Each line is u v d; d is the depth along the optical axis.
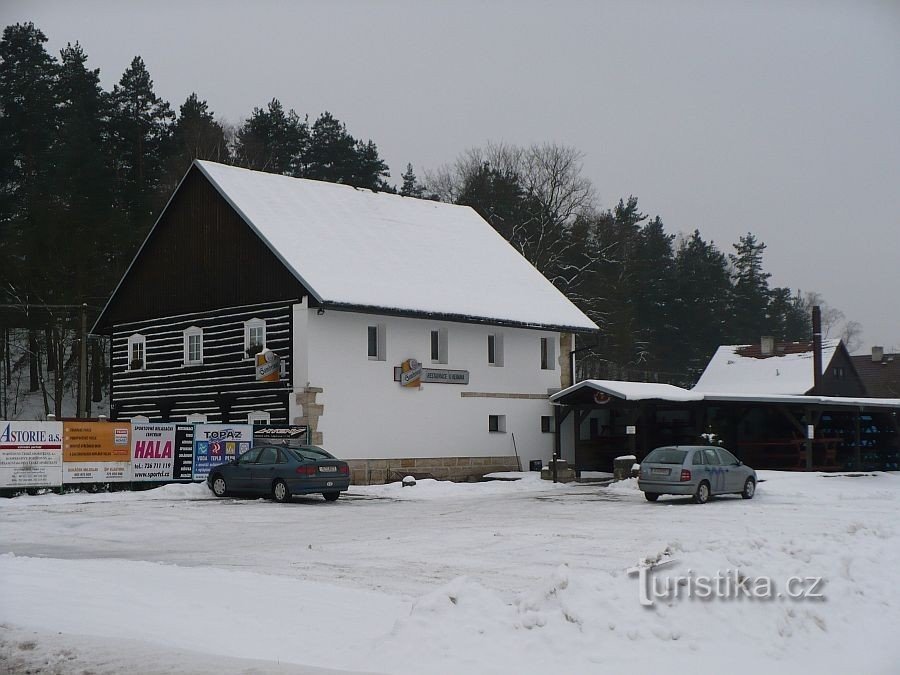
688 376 92.38
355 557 19.33
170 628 12.53
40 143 70.00
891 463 56.41
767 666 11.18
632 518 26.78
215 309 44.03
